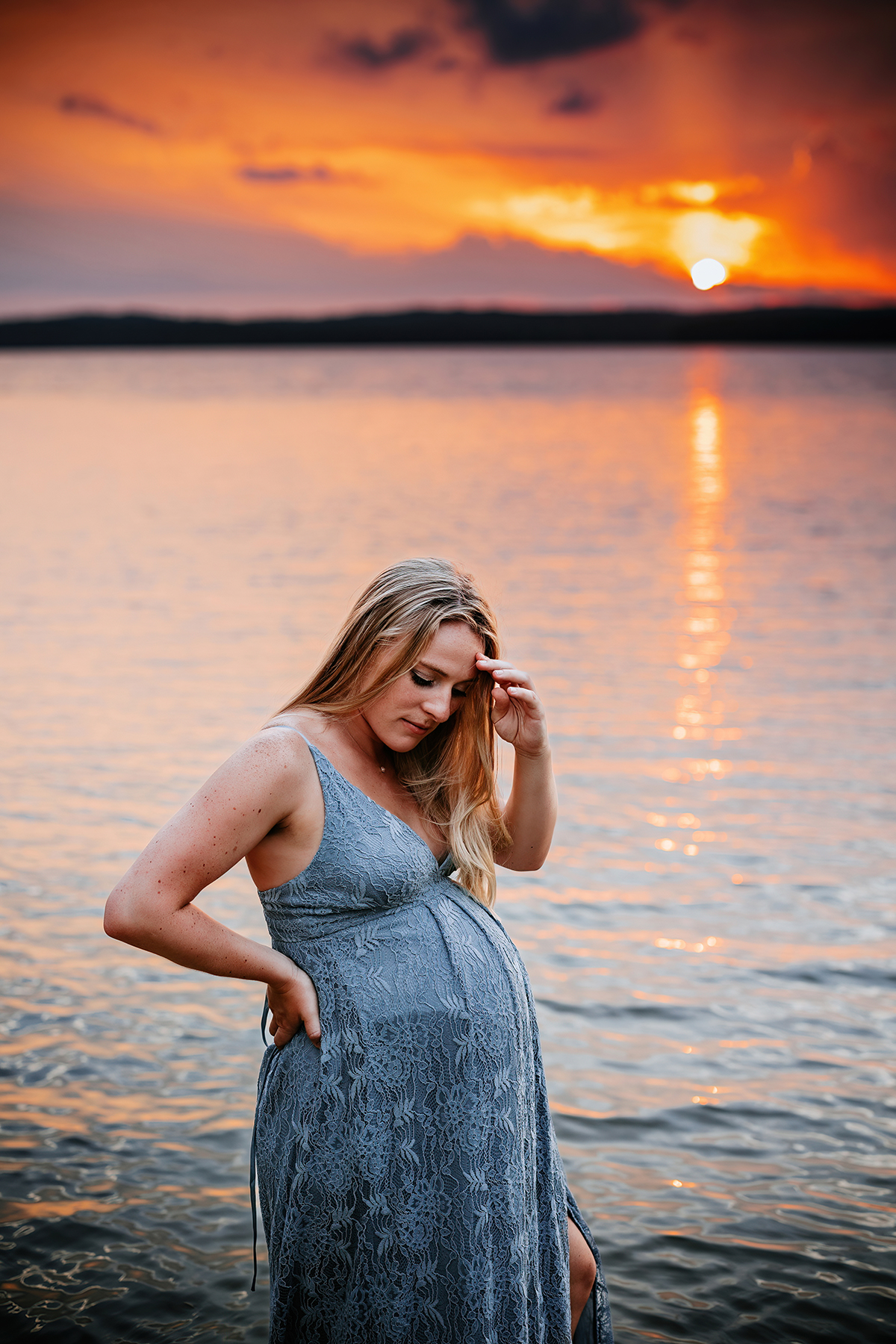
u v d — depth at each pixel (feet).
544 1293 7.56
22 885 20.26
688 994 16.26
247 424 194.08
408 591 7.15
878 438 148.15
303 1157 6.90
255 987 16.47
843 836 23.02
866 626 45.01
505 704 7.79
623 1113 13.19
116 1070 14.10
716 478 105.81
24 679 36.94
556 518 80.53
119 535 74.02
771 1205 11.46
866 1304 10.03
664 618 47.01
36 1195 11.55
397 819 7.16
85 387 346.95
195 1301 10.06
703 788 26.16
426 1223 6.82
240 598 52.44
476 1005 6.99
